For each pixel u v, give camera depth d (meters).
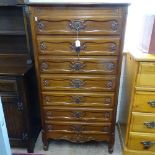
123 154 1.77
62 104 1.67
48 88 1.61
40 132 2.10
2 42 1.91
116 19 1.34
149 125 1.59
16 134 1.76
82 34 1.40
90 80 1.56
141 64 1.41
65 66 1.52
